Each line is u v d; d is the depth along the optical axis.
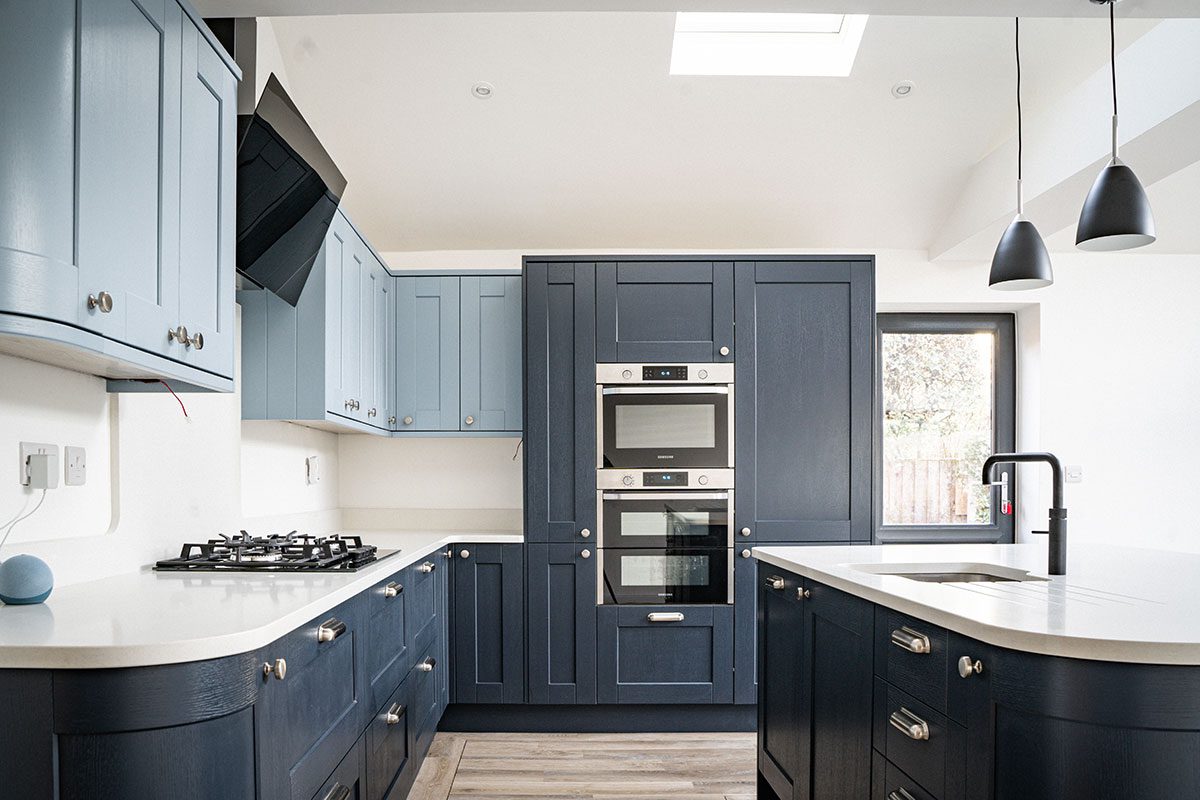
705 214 4.12
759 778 2.77
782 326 3.72
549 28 3.09
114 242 1.49
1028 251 2.47
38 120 1.33
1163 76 2.64
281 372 2.89
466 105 3.45
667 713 3.69
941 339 4.73
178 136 1.73
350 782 2.00
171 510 2.41
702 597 3.66
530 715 3.71
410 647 2.79
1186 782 1.25
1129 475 4.42
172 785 1.32
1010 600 1.64
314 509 3.87
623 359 3.70
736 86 3.37
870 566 2.30
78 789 1.30
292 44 3.16
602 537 3.67
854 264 3.75
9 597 1.64
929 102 3.46
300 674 1.64
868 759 1.92
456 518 4.30
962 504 4.71
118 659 1.29
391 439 4.34
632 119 3.53
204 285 1.85
